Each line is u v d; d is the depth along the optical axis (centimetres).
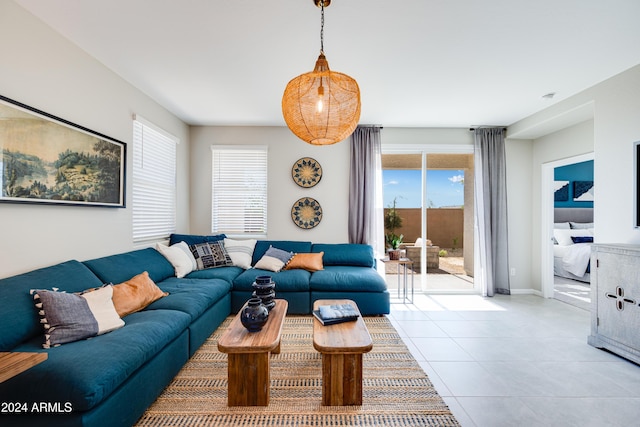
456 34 215
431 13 192
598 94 291
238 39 223
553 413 174
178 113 384
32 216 197
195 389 196
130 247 303
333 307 228
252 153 441
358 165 426
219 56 247
